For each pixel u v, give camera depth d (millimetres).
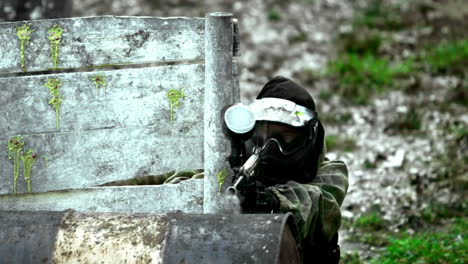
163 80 7535
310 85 22219
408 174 15906
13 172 7609
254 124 6684
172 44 7496
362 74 22703
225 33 7352
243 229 6156
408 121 18906
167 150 7645
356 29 27672
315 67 23828
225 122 6703
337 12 29750
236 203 6418
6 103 7496
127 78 7512
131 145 7621
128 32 7480
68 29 7469
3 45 7457
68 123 7566
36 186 7648
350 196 15031
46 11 14406
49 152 7605
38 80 7473
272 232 6109
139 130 7602
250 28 27484
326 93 21359
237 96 7637
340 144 17969
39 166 7617
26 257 6309
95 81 7496
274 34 27000
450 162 16531
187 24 7465
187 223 6273
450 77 22672
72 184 7656
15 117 7523
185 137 7637
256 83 22500
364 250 12789
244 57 24578
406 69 23203
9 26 7426
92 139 7602
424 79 22391
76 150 7609
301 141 7488
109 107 7555
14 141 7551
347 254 12523
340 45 25719
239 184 6520
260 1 30375
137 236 6262
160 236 6227
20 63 7492
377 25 28203
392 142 17969
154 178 11594
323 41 26484
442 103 20516
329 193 7844
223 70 7406
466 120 19188
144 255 6164
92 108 7551
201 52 7512
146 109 7570
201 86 7562
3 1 14211
